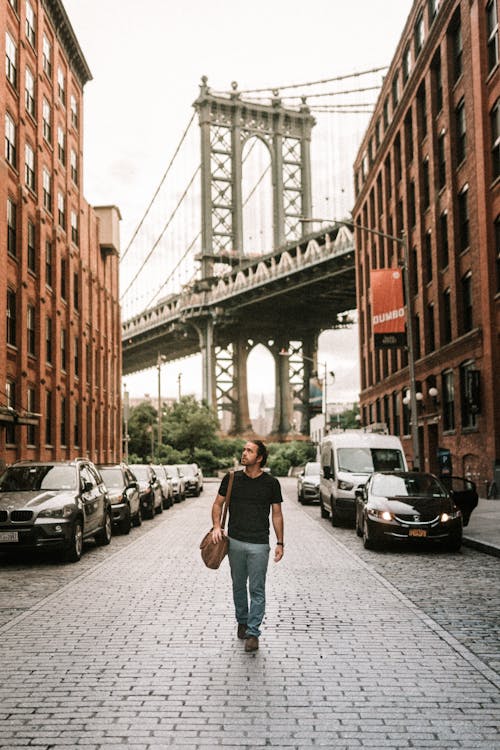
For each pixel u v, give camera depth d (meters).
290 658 6.66
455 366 31.36
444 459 26.59
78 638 7.44
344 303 98.00
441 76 33.75
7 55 29.11
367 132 52.56
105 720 5.09
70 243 39.22
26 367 30.67
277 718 5.11
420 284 37.34
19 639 7.41
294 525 20.88
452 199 31.72
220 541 6.88
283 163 113.81
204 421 88.19
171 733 4.85
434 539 14.20
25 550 12.97
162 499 27.45
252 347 114.06
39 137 33.62
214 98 108.38
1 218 27.38
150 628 7.89
